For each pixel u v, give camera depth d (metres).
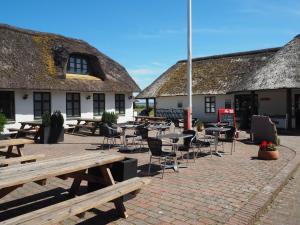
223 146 11.71
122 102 21.84
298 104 21.03
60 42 19.77
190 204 5.34
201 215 4.86
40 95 17.06
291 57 19.64
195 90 25.36
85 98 19.28
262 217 5.12
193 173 7.50
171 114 24.52
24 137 15.33
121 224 4.53
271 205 5.67
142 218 4.75
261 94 23.11
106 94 20.59
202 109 25.55
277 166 8.30
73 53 19.28
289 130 18.39
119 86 20.88
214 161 8.97
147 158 9.39
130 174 5.57
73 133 16.95
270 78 19.22
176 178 7.03
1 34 17.20
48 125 13.11
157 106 28.09
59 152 10.76
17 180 3.98
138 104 50.31
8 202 5.45
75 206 3.85
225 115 14.49
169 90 26.95
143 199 5.59
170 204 5.34
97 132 17.39
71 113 18.56
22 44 17.81
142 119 21.06
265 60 24.19
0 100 15.38
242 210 5.07
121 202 4.76
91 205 3.95
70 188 5.85
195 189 6.19
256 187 6.34
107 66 21.66
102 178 5.38
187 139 8.88
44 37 19.75
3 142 7.53
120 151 10.73
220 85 24.48
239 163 8.70
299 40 20.56
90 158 5.41
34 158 7.00
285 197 6.13
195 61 29.23
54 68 18.02
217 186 6.40
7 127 15.46
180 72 28.81
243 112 21.98
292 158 9.47
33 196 5.77
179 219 4.71
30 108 16.53
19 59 16.67
